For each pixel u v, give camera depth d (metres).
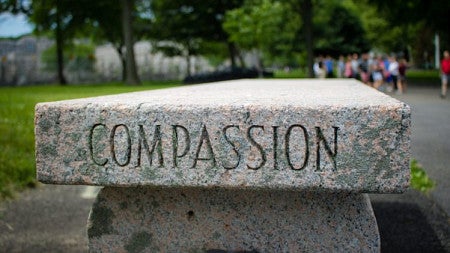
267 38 33.56
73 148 1.84
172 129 1.78
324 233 2.06
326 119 1.69
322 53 37.88
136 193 2.16
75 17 35.84
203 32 38.25
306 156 1.71
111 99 2.09
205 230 2.13
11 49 43.94
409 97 15.97
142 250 2.17
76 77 42.41
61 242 3.47
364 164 1.68
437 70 45.81
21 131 6.68
